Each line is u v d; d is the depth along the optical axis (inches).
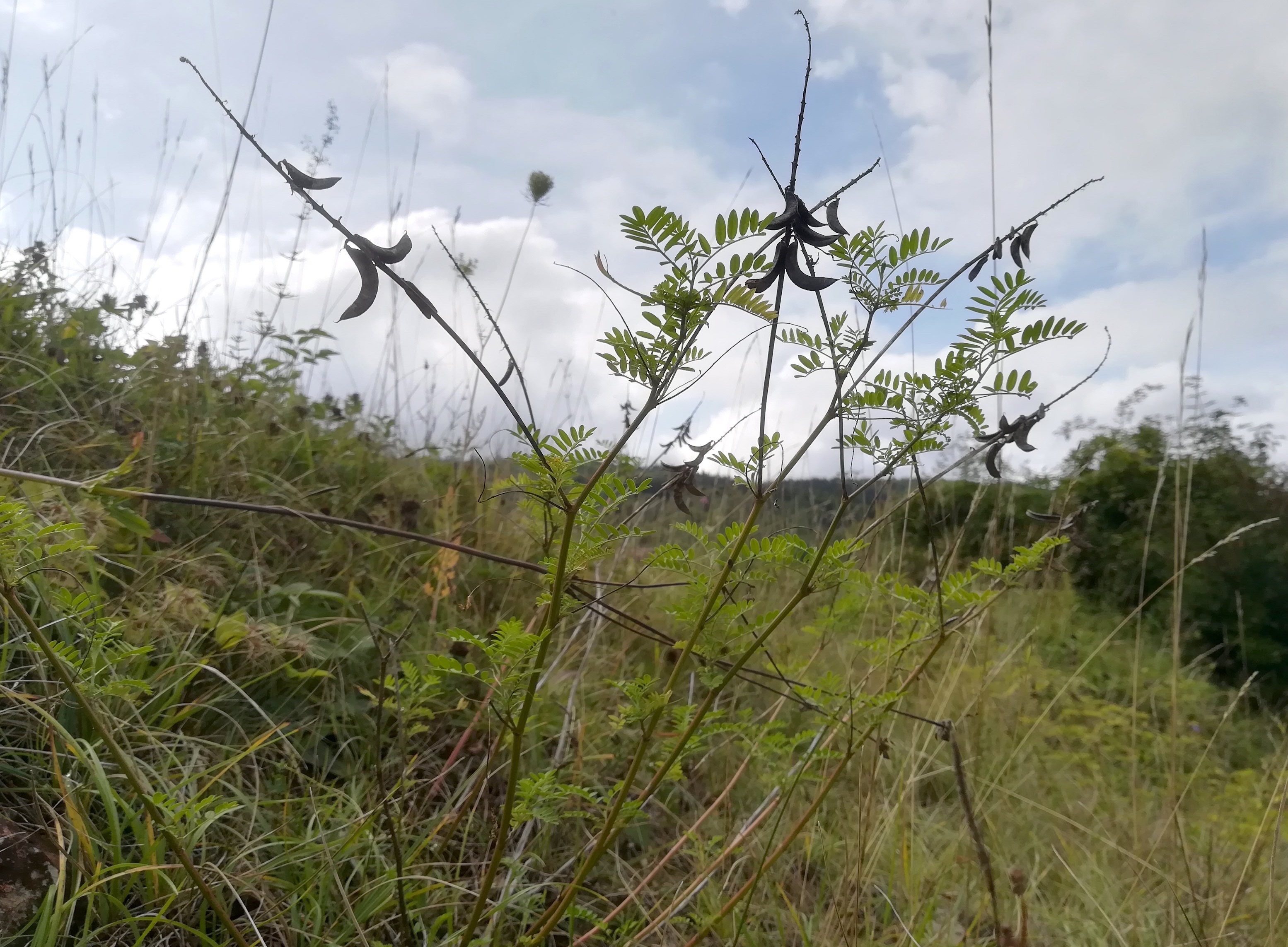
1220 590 251.8
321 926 57.9
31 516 49.3
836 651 108.1
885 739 65.6
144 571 78.5
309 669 80.7
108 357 109.8
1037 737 128.0
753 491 43.9
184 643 73.2
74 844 53.4
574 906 54.6
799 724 100.1
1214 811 120.3
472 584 106.7
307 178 34.3
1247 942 83.1
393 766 76.2
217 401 114.3
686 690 102.8
